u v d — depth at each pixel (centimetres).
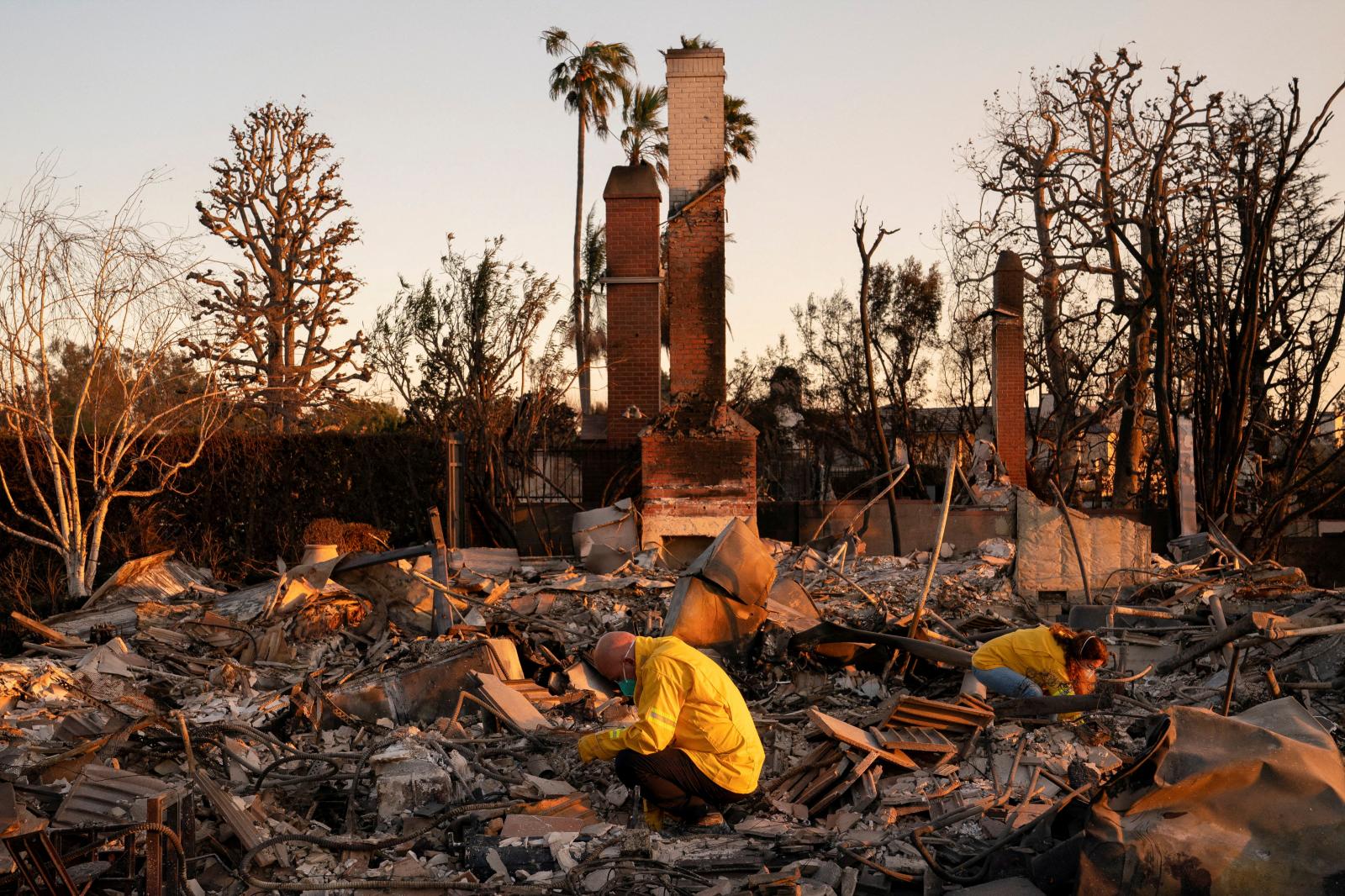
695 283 1725
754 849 540
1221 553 1409
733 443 1638
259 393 1648
